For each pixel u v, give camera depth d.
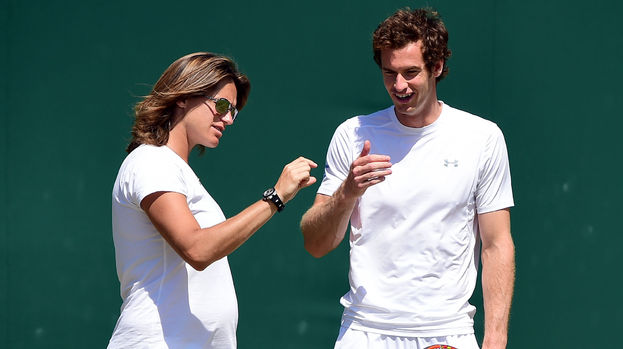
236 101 10.23
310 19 15.43
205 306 9.52
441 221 10.60
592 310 16.12
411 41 10.23
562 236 16.09
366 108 15.48
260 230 15.48
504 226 10.88
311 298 15.55
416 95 10.37
